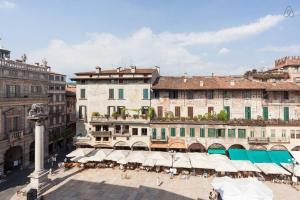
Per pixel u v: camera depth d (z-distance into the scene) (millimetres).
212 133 48000
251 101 48906
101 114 52156
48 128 58594
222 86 49375
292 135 46562
